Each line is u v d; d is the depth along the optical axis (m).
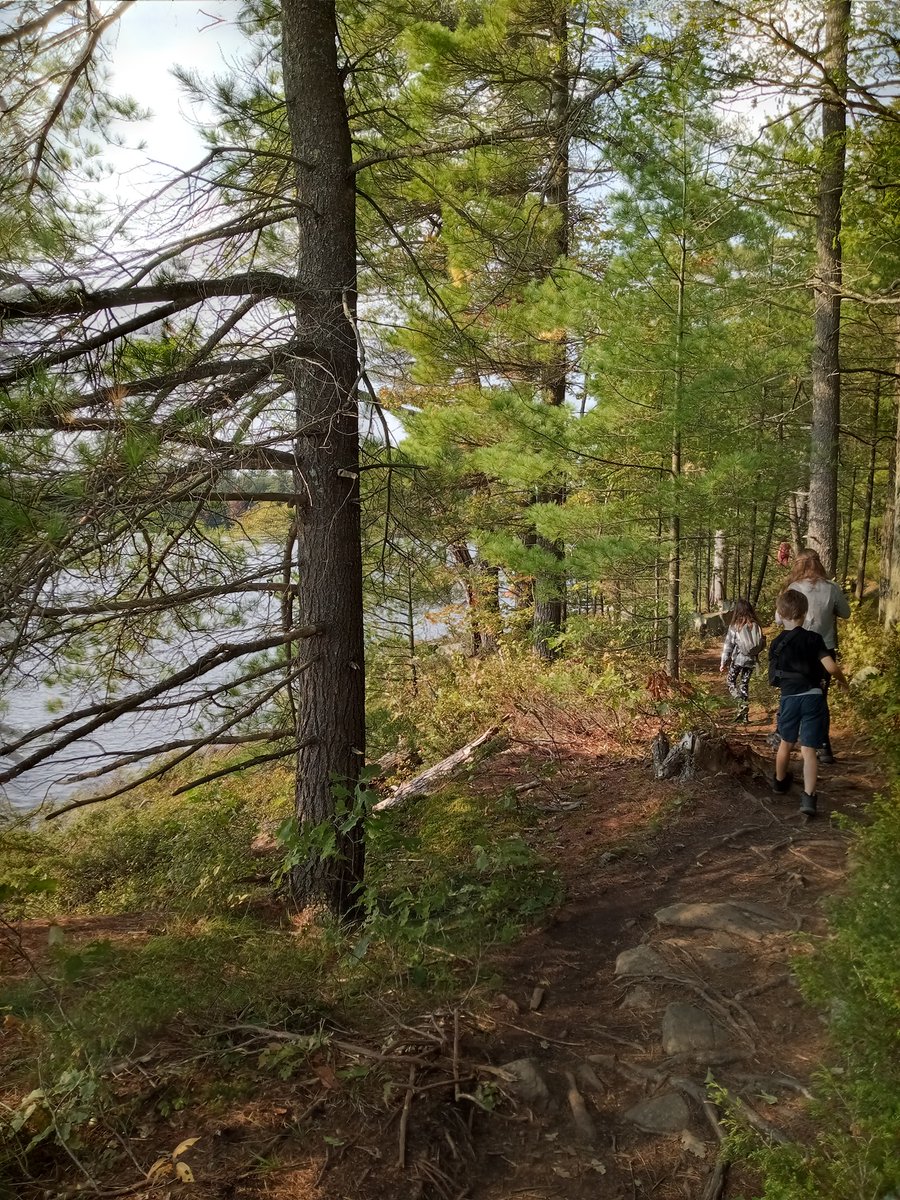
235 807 9.10
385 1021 3.46
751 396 10.29
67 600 3.75
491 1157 2.75
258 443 4.18
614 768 7.25
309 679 5.20
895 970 2.54
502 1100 3.00
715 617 21.28
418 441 10.95
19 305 3.80
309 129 5.22
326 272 5.15
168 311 4.40
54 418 3.55
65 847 8.40
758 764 6.64
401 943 4.16
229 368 4.39
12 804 4.31
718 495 9.43
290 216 5.24
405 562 6.34
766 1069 3.09
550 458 10.06
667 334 9.03
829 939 3.38
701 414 9.19
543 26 10.59
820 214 9.92
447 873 5.39
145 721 4.95
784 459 10.22
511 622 15.03
